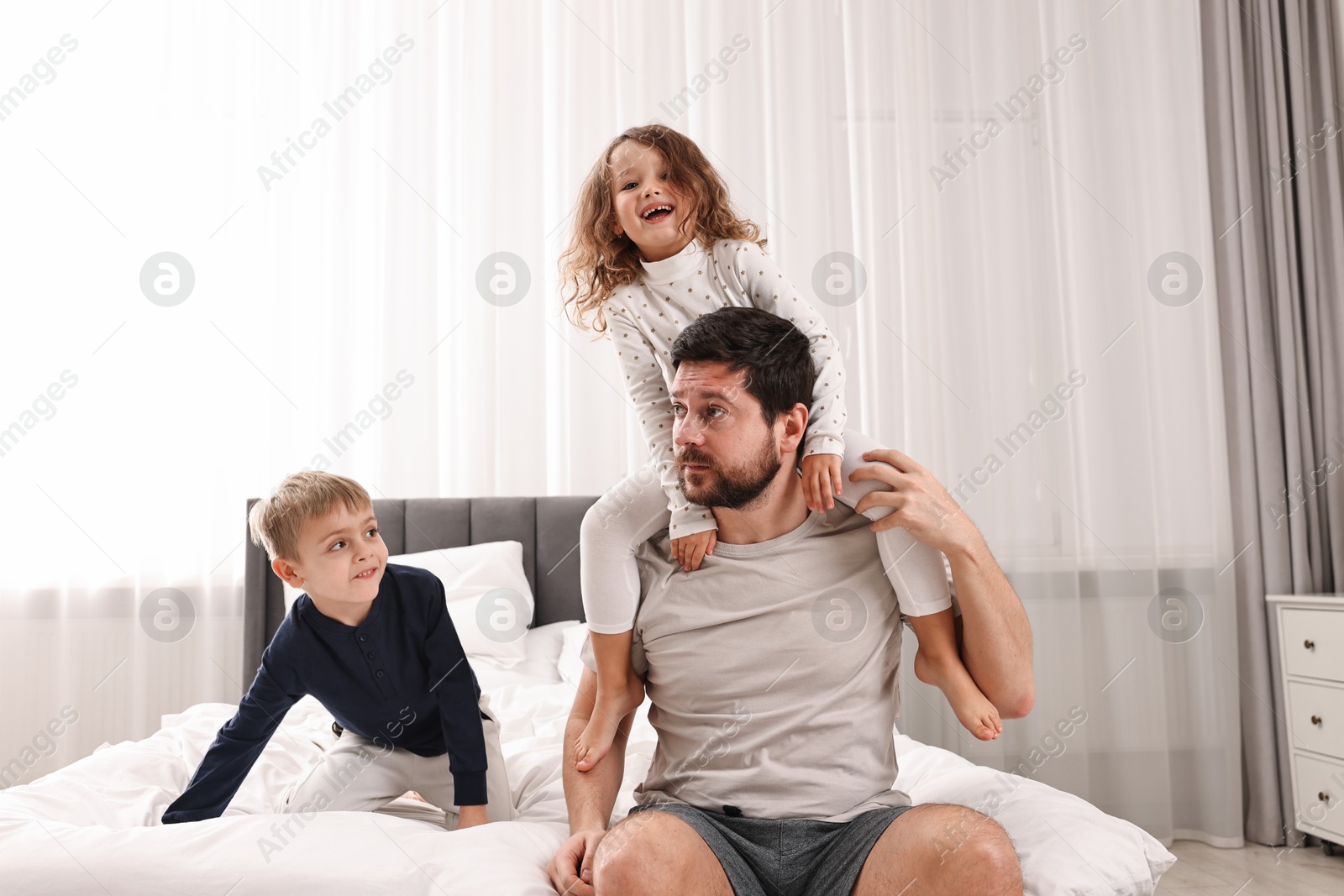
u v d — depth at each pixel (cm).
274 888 95
